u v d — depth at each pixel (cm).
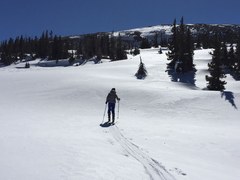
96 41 14200
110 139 1513
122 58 11675
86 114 2466
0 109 2561
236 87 5319
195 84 6122
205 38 13025
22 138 1297
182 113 2500
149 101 2892
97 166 982
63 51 14225
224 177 1109
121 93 3219
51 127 1772
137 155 1244
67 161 995
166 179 973
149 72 6881
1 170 832
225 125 2181
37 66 12725
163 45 16288
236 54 7119
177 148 1486
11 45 15188
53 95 3334
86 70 6694
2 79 4922
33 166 902
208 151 1480
